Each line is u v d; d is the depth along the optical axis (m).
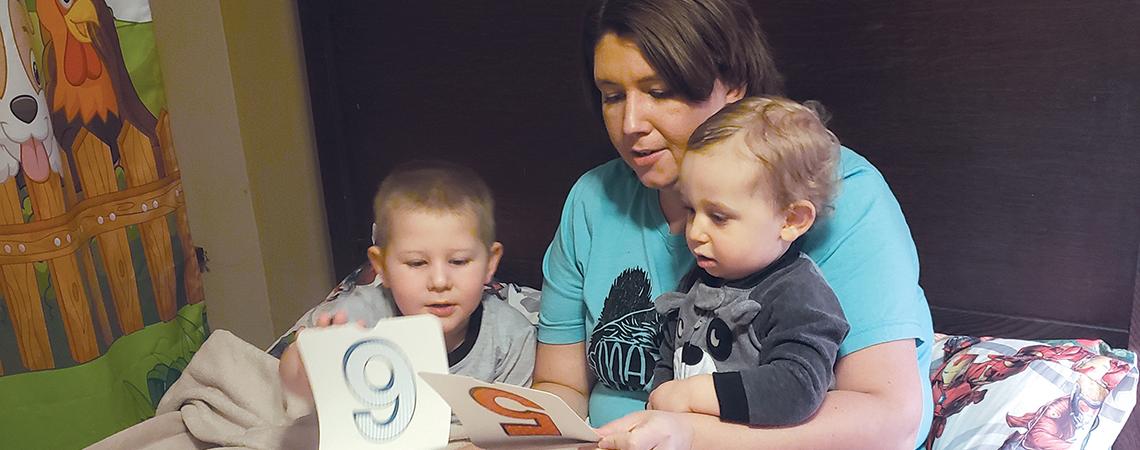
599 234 1.33
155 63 1.88
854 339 1.08
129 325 1.88
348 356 1.03
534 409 0.91
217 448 1.39
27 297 1.67
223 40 1.96
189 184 2.11
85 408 1.77
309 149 2.10
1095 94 1.39
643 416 1.00
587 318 1.37
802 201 1.06
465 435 1.32
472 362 1.44
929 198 1.55
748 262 1.08
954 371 1.42
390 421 1.04
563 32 1.72
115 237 1.84
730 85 1.19
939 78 1.48
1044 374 1.32
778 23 1.55
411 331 1.04
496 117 1.84
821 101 1.56
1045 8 1.39
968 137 1.49
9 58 1.56
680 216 1.24
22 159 1.61
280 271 2.15
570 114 1.76
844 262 1.11
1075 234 1.47
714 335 1.11
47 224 1.66
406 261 1.36
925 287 1.61
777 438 1.02
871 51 1.50
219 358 1.51
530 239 1.89
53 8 1.67
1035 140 1.45
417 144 1.94
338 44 1.94
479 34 1.80
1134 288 1.44
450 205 1.35
